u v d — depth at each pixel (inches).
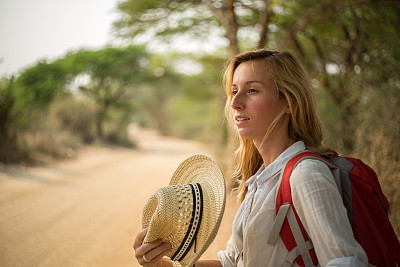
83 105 919.7
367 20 268.4
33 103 732.0
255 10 314.0
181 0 338.3
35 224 228.1
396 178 153.3
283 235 41.8
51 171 437.7
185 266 51.9
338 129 257.8
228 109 59.2
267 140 50.6
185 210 52.2
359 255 35.7
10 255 175.8
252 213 46.2
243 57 52.1
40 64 871.7
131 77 1059.3
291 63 50.3
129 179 424.8
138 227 227.0
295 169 42.3
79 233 212.5
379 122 179.0
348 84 266.4
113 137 995.9
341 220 37.4
